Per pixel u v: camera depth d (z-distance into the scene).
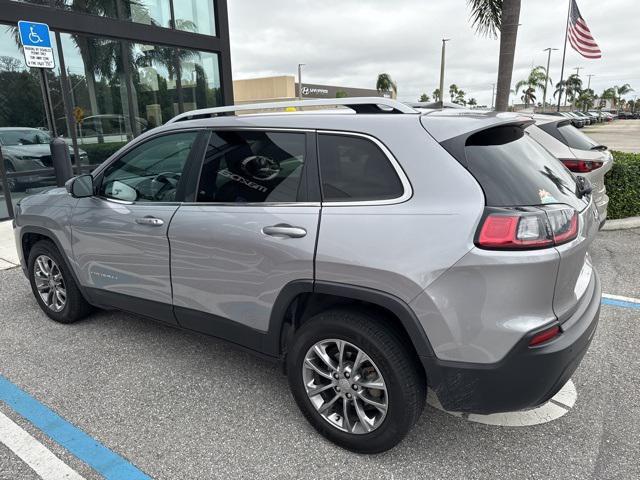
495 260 1.95
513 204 2.03
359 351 2.29
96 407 2.86
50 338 3.74
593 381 3.07
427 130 2.22
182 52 9.98
